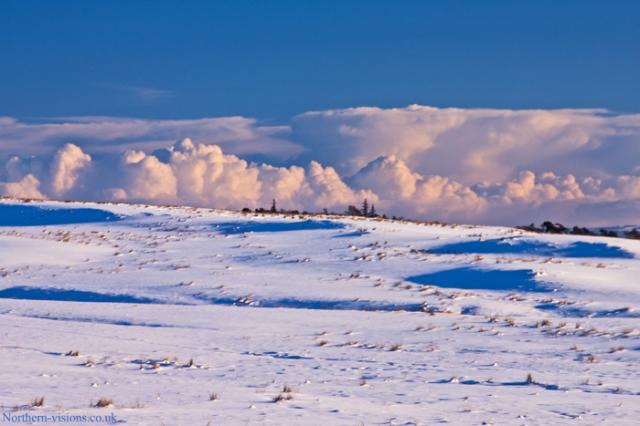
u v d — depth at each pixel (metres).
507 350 32.88
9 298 51.16
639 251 66.75
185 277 57.53
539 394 22.91
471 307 47.59
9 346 27.88
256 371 25.58
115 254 67.44
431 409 19.73
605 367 29.05
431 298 50.38
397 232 76.19
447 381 25.11
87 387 20.38
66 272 59.94
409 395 21.97
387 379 25.02
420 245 70.81
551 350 33.06
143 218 83.69
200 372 24.77
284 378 24.34
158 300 49.81
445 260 63.91
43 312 41.47
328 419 17.52
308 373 25.59
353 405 19.73
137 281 56.00
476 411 19.64
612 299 51.47
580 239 71.12
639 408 20.92
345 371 26.42
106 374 22.97
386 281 56.31
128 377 22.70
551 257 65.88
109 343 30.14
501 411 19.83
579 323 42.09
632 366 29.41
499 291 54.06
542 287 54.16
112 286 54.06
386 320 41.16
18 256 64.38
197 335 34.34
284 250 68.81
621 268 60.56
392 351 32.03
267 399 19.95
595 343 35.19
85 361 25.47
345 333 36.81
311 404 19.45
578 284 54.72
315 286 54.34
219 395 20.20
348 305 48.44
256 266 62.72
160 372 24.28
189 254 67.50
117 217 83.88
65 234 76.19
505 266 59.56
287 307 48.44
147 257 66.12
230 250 69.12
